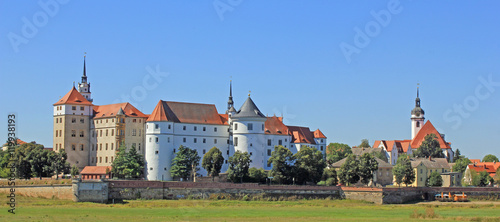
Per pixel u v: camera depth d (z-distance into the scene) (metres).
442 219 155.38
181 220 142.75
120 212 156.38
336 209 183.38
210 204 187.50
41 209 158.12
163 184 195.88
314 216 158.88
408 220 152.25
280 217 154.12
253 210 172.88
